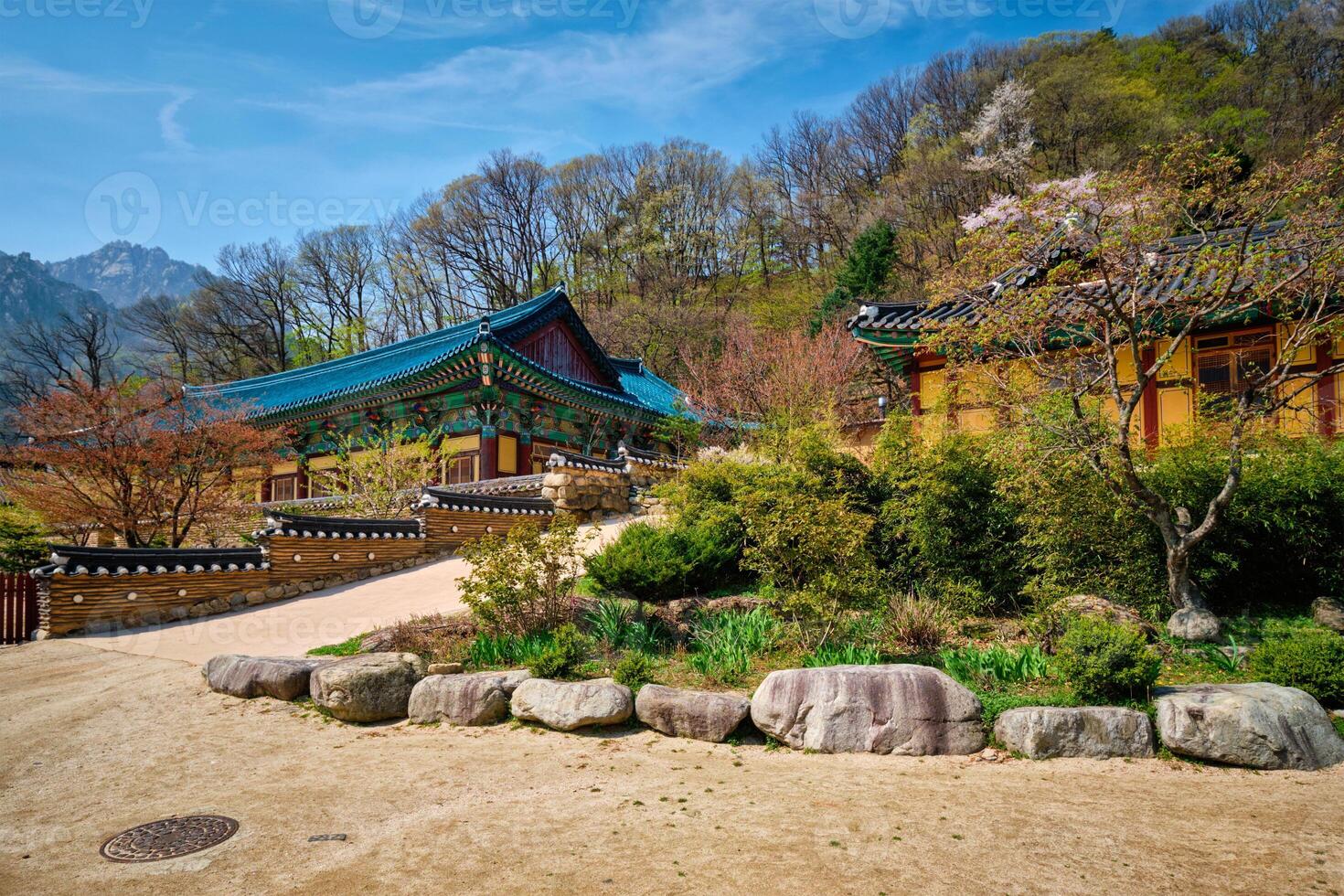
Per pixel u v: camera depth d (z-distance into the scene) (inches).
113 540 706.8
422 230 2038.6
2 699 279.4
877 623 282.0
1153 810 159.2
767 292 1786.4
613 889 129.3
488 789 180.1
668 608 314.5
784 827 152.9
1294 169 235.0
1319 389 427.8
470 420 821.9
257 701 265.9
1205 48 1678.2
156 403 554.6
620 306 1588.3
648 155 2087.8
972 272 281.4
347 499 652.1
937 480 307.0
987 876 130.7
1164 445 335.0
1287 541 273.3
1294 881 127.3
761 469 388.5
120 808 175.8
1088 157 1443.2
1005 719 200.4
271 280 2005.4
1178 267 256.2
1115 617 255.0
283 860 144.9
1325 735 188.2
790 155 2132.1
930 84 1953.7
